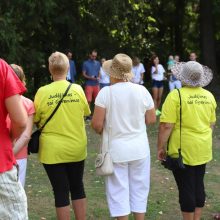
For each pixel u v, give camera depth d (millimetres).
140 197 6613
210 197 9312
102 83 20859
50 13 24953
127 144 6453
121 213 6473
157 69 22797
